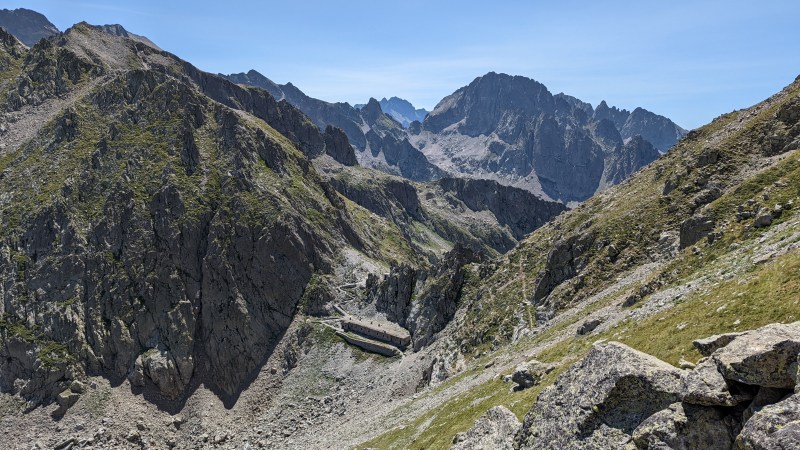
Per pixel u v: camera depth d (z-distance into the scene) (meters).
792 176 84.88
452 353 141.38
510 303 141.25
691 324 48.31
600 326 77.06
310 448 124.69
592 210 155.88
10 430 165.12
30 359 180.38
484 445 39.69
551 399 35.06
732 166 114.75
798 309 38.97
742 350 25.56
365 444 91.94
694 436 25.73
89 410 172.00
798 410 22.11
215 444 165.88
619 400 30.05
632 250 116.75
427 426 81.56
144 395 181.62
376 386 164.12
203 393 185.88
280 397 179.75
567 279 128.25
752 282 48.28
